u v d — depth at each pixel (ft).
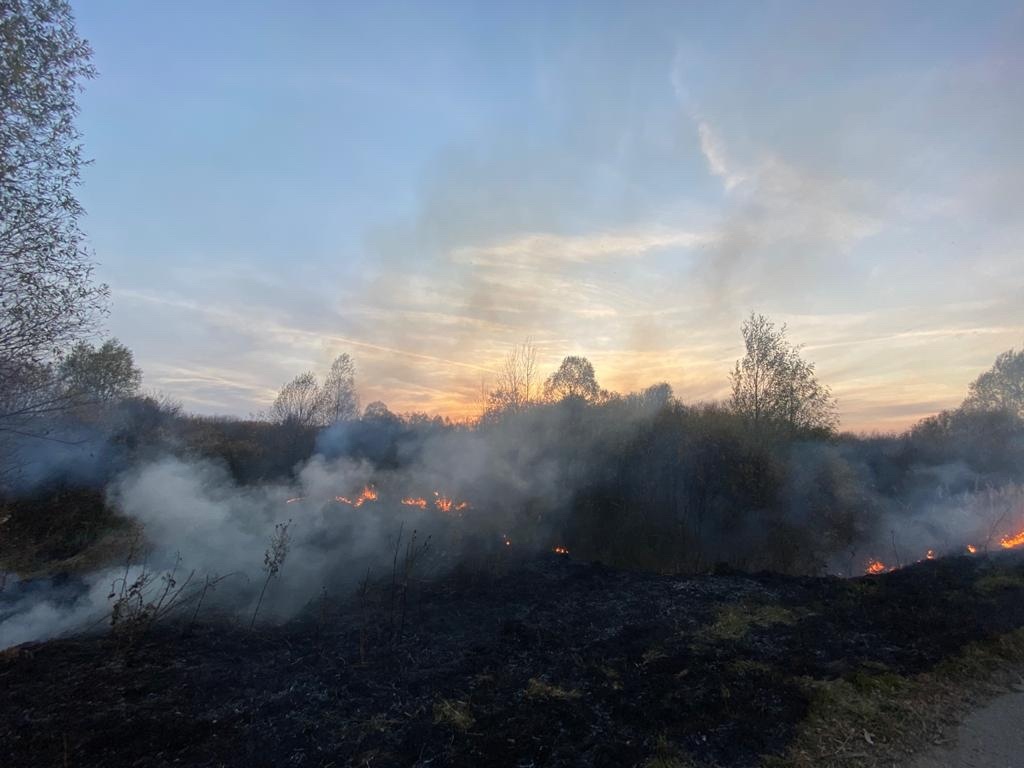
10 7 22.59
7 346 25.17
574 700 14.16
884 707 14.66
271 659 16.08
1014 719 14.62
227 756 11.25
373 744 11.85
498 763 11.40
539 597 22.68
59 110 24.22
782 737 13.15
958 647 18.60
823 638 19.06
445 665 16.05
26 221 24.08
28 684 13.98
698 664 16.47
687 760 12.00
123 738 11.66
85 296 27.14
